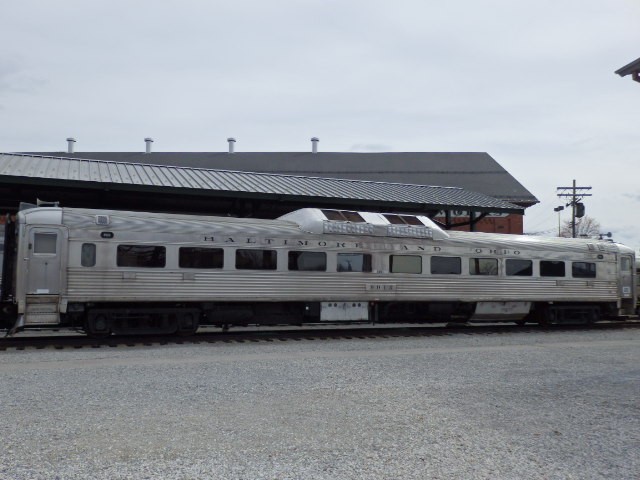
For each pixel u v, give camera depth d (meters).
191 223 14.30
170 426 5.92
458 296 16.97
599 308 19.44
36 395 7.29
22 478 4.44
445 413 6.58
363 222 16.17
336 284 15.57
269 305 15.62
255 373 9.04
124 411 6.52
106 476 4.51
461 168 41.38
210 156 41.16
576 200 45.19
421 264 16.58
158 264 13.80
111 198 19.36
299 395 7.46
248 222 15.00
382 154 43.06
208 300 14.22
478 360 10.62
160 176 18.69
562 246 18.70
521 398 7.37
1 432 5.64
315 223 15.56
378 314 16.75
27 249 12.73
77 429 5.77
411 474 4.66
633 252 20.25
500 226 35.78
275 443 5.39
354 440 5.53
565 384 8.30
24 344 12.55
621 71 12.83
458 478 4.59
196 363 10.02
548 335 16.23
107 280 13.30
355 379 8.60
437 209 20.92
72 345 12.52
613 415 6.57
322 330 16.77
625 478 4.65
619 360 10.82
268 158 41.47
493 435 5.75
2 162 17.58
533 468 4.83
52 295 12.83
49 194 18.59
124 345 12.69
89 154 40.31
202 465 4.79
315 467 4.79
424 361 10.46
